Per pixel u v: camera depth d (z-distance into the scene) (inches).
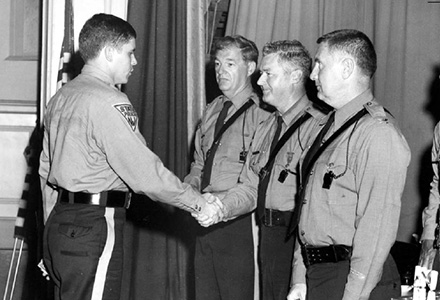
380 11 189.5
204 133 146.3
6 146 201.8
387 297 98.7
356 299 93.4
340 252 97.1
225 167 139.3
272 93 129.9
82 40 117.0
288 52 129.1
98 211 112.1
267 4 174.9
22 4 203.5
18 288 185.8
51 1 161.9
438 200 119.9
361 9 189.5
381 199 93.3
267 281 128.1
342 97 100.8
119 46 116.5
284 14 177.2
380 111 97.6
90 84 114.3
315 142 103.7
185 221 166.4
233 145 139.7
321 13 182.2
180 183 117.0
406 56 192.7
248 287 138.3
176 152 164.7
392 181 93.6
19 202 194.1
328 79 100.4
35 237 186.1
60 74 159.0
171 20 165.3
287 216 125.7
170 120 164.9
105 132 110.4
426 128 193.0
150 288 164.9
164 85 164.6
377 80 191.5
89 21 117.3
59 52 162.6
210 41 186.1
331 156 98.9
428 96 193.0
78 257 110.3
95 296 110.7
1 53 202.5
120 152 111.0
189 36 169.2
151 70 164.1
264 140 134.5
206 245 140.0
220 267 138.2
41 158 121.6
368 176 94.2
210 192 139.6
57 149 113.8
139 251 164.9
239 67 141.7
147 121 163.6
